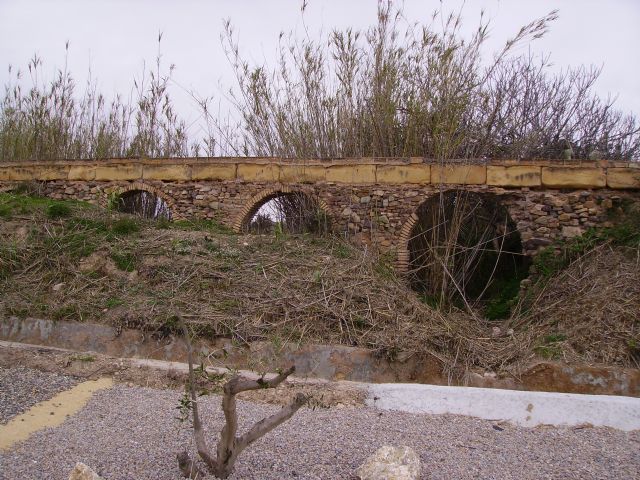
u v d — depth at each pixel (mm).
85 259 11531
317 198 14969
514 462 5777
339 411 7402
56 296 10570
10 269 11375
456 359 9227
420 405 7508
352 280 10742
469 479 5328
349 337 9320
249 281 10562
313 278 10609
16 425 6676
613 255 12391
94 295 10492
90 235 12266
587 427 6922
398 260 14070
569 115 21391
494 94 19453
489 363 9406
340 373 8812
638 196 13688
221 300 10086
